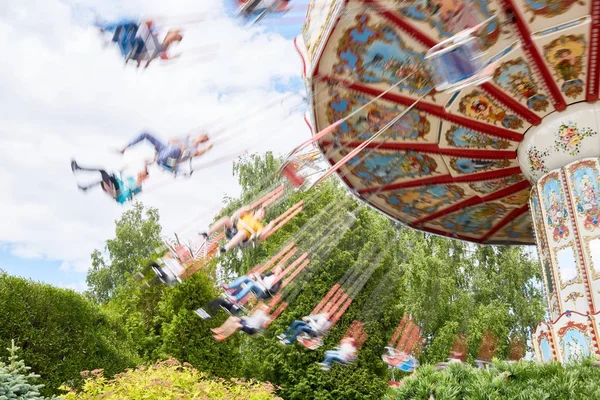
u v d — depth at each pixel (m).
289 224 24.12
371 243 24.25
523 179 13.92
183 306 19.98
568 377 7.91
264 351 22.08
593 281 10.79
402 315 23.50
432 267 26.06
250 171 27.70
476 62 7.24
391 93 11.37
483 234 17.27
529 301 29.28
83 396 11.00
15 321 13.40
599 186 11.14
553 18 9.43
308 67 10.55
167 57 7.01
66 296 15.05
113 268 38.59
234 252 27.81
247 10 6.82
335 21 9.21
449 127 12.44
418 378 9.01
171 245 11.41
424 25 9.30
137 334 23.19
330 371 21.39
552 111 11.70
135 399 10.77
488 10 9.18
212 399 11.55
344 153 13.38
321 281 22.78
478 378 8.41
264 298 11.96
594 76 10.68
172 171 8.93
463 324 26.19
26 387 8.70
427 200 15.48
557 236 11.70
